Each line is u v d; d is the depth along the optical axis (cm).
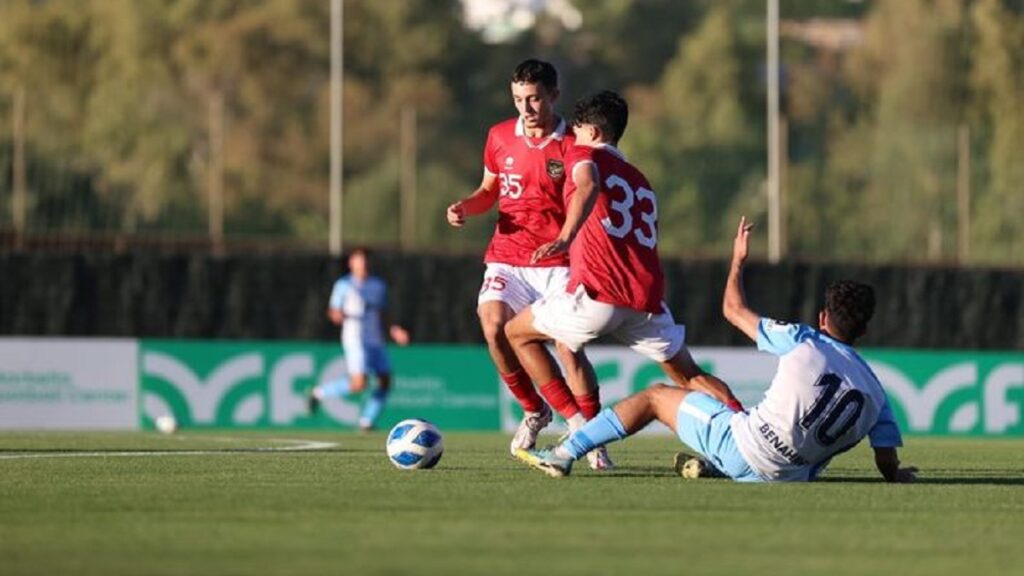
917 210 10644
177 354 7244
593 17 19025
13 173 9388
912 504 2805
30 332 7512
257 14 15525
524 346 3462
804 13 17312
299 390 7331
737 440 3072
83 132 11044
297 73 15888
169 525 2434
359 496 2850
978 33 11412
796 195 11419
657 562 2092
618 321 3256
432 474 3378
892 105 11525
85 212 9525
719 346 7769
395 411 7381
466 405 7450
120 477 3288
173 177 13175
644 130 13588
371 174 15575
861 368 3062
